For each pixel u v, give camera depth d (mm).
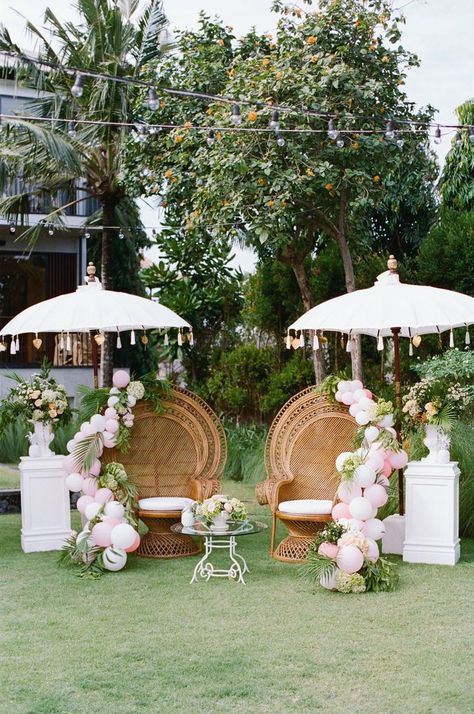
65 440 11078
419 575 5883
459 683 3801
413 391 6383
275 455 6848
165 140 10250
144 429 6875
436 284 11180
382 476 6121
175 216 11992
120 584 5688
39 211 15422
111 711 3490
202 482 6711
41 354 16641
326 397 6812
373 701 3596
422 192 13172
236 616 4906
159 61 10961
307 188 9078
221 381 13016
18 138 11875
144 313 6562
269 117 8695
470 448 7305
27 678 3889
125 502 6324
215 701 3602
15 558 6480
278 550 6512
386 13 9719
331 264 12008
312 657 4164
